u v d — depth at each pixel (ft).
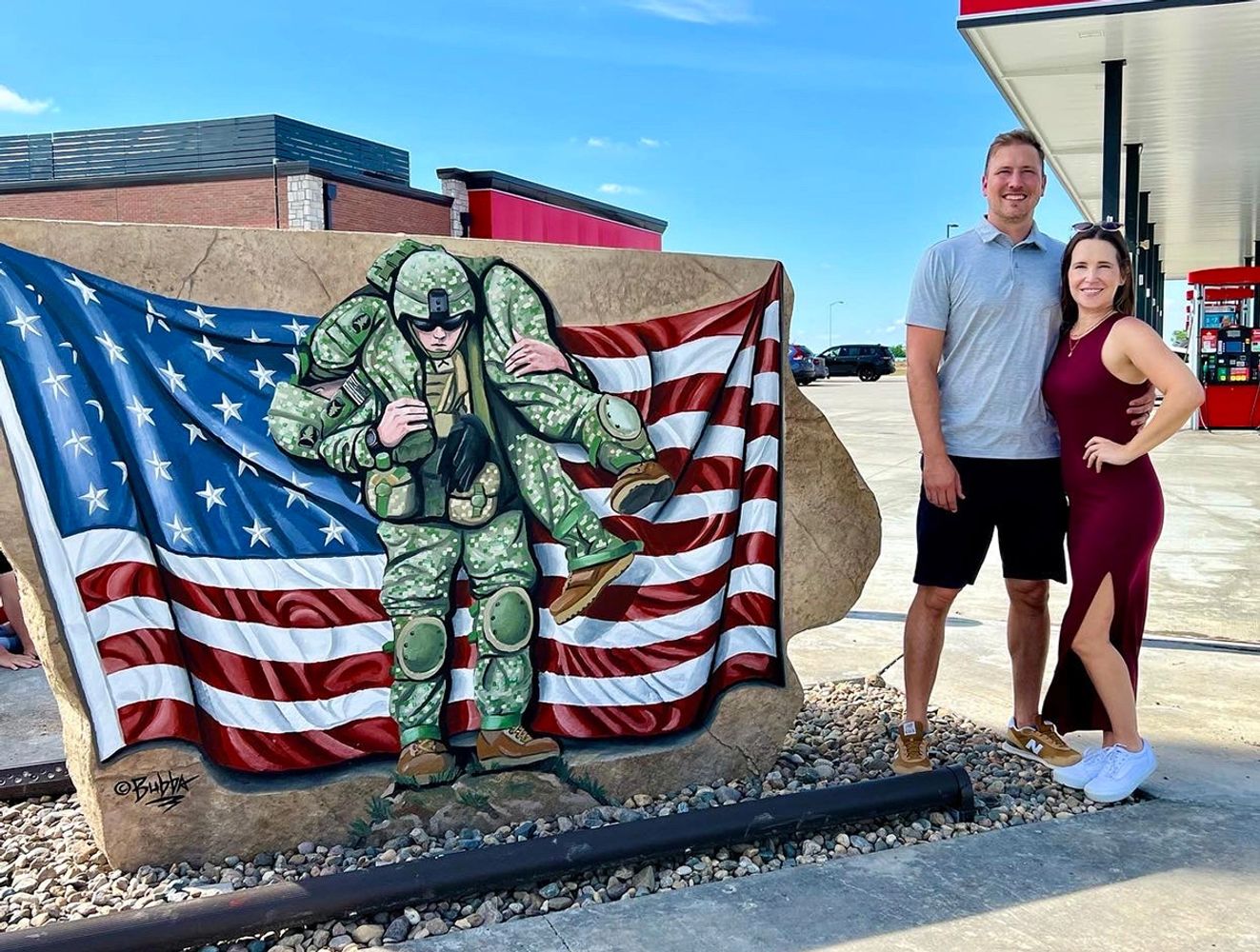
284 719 11.35
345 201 65.41
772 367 13.67
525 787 12.28
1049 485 13.20
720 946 9.43
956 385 13.20
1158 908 10.03
